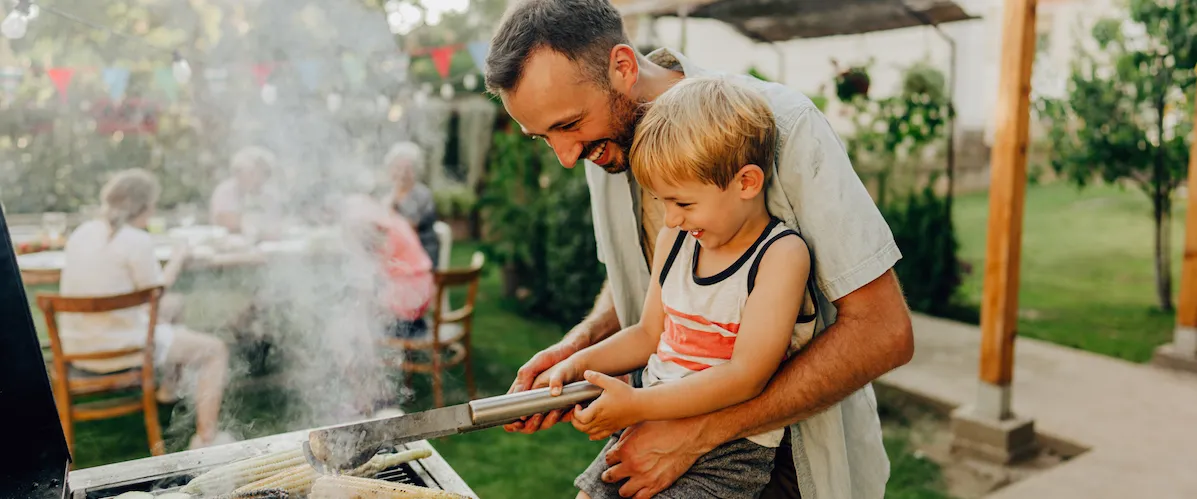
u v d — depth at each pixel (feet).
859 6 18.99
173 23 22.79
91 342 11.16
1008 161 11.56
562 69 3.91
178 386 11.83
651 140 3.81
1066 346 17.95
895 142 21.88
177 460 4.86
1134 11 19.49
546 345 18.21
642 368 4.82
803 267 3.88
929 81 21.71
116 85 18.45
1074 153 21.20
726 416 3.93
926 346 17.95
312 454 3.77
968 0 20.70
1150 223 33.83
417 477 4.86
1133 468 11.07
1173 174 20.44
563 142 4.20
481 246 22.12
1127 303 22.07
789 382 3.92
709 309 4.09
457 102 32.76
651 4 20.70
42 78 23.04
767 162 3.89
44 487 3.69
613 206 5.14
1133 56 19.76
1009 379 12.19
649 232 5.15
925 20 20.29
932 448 12.57
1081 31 21.57
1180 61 19.06
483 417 3.81
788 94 4.24
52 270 12.67
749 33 23.17
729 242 4.07
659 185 3.85
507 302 22.35
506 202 22.07
